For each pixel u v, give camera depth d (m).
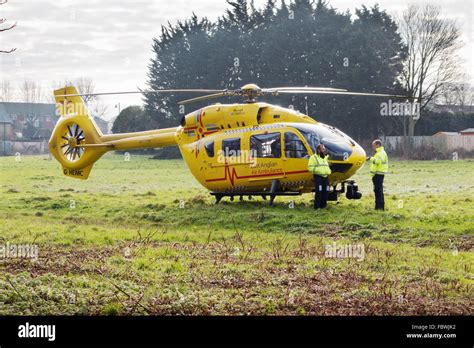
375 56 65.81
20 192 33.38
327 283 13.47
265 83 72.31
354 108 67.06
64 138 29.81
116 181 42.56
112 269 14.52
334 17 70.75
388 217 20.72
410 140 65.94
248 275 14.05
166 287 13.06
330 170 22.61
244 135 24.03
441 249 17.09
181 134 26.02
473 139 65.56
